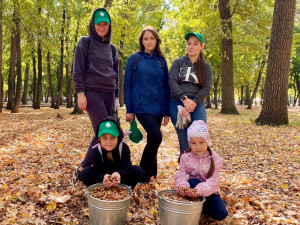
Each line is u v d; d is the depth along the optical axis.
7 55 27.00
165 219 2.38
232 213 2.99
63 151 5.79
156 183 3.81
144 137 7.97
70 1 18.91
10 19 13.52
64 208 2.96
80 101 3.38
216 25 15.37
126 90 3.65
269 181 4.23
